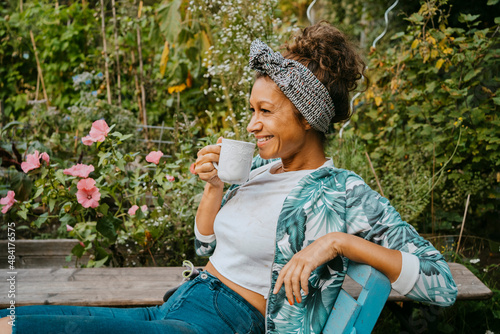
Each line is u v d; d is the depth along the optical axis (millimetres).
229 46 3422
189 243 2732
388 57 3789
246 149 1408
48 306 1360
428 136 3533
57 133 3607
